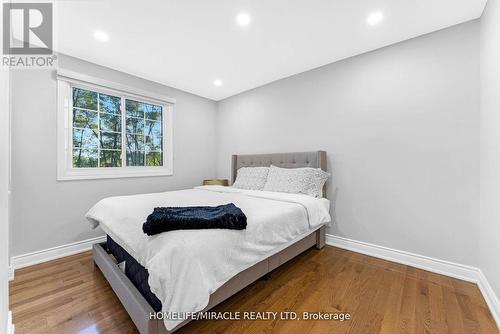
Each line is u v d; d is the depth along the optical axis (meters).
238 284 1.50
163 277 1.06
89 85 2.61
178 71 2.92
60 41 2.19
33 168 2.22
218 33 2.10
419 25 1.97
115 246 1.92
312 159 2.76
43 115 2.28
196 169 3.86
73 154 2.60
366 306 1.55
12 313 1.44
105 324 1.36
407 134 2.20
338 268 2.11
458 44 1.94
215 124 4.18
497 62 1.48
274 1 1.69
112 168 2.92
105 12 1.79
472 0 1.67
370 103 2.42
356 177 2.53
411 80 2.17
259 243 1.53
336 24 1.97
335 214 2.69
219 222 1.33
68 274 1.96
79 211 2.53
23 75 2.17
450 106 1.97
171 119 3.48
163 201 2.06
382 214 2.35
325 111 2.78
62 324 1.35
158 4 1.71
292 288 1.76
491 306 1.51
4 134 0.71
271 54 2.50
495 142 1.51
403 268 2.11
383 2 1.70
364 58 2.47
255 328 1.34
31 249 2.21
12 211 2.10
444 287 1.79
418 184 2.14
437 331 1.32
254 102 3.57
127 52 2.42
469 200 1.89
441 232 2.02
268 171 3.04
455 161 1.96
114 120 2.97
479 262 1.84
